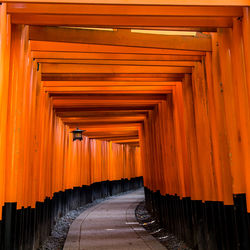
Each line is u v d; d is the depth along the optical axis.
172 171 7.63
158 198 9.68
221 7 3.90
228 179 4.80
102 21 4.14
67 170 12.10
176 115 7.16
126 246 6.30
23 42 4.29
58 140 9.99
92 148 16.41
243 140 4.00
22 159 4.34
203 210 5.60
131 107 9.83
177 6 3.71
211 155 5.36
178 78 6.72
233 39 4.26
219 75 4.93
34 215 5.67
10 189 4.02
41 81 6.62
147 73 6.32
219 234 5.17
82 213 11.91
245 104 4.02
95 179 16.77
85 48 5.04
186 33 5.09
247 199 3.89
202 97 5.62
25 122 4.64
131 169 24.11
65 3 3.46
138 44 4.87
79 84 6.98
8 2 3.43
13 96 4.14
